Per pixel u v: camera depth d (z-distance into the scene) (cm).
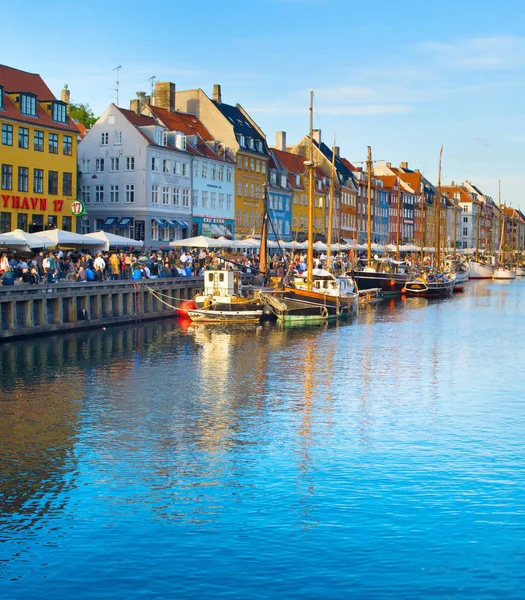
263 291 5272
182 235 8112
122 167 7519
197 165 8388
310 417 2528
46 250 5022
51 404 2661
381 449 2155
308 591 1356
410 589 1362
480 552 1497
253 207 9688
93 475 1922
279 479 1898
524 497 1781
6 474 1925
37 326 4078
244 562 1459
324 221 11875
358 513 1681
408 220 16375
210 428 2372
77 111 9369
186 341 4212
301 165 11512
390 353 3966
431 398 2839
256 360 3659
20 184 5997
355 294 6066
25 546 1526
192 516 1666
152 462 2027
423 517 1662
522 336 4738
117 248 6025
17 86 6362
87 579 1400
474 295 8694
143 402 2717
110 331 4462
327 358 3769
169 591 1359
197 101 9275
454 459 2062
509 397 2864
